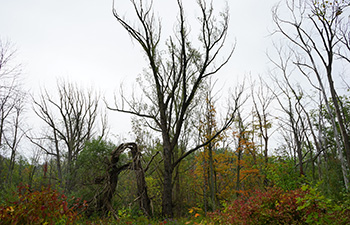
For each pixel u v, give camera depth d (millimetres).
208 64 15969
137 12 16047
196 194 19328
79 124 27250
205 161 16594
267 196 6930
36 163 32625
